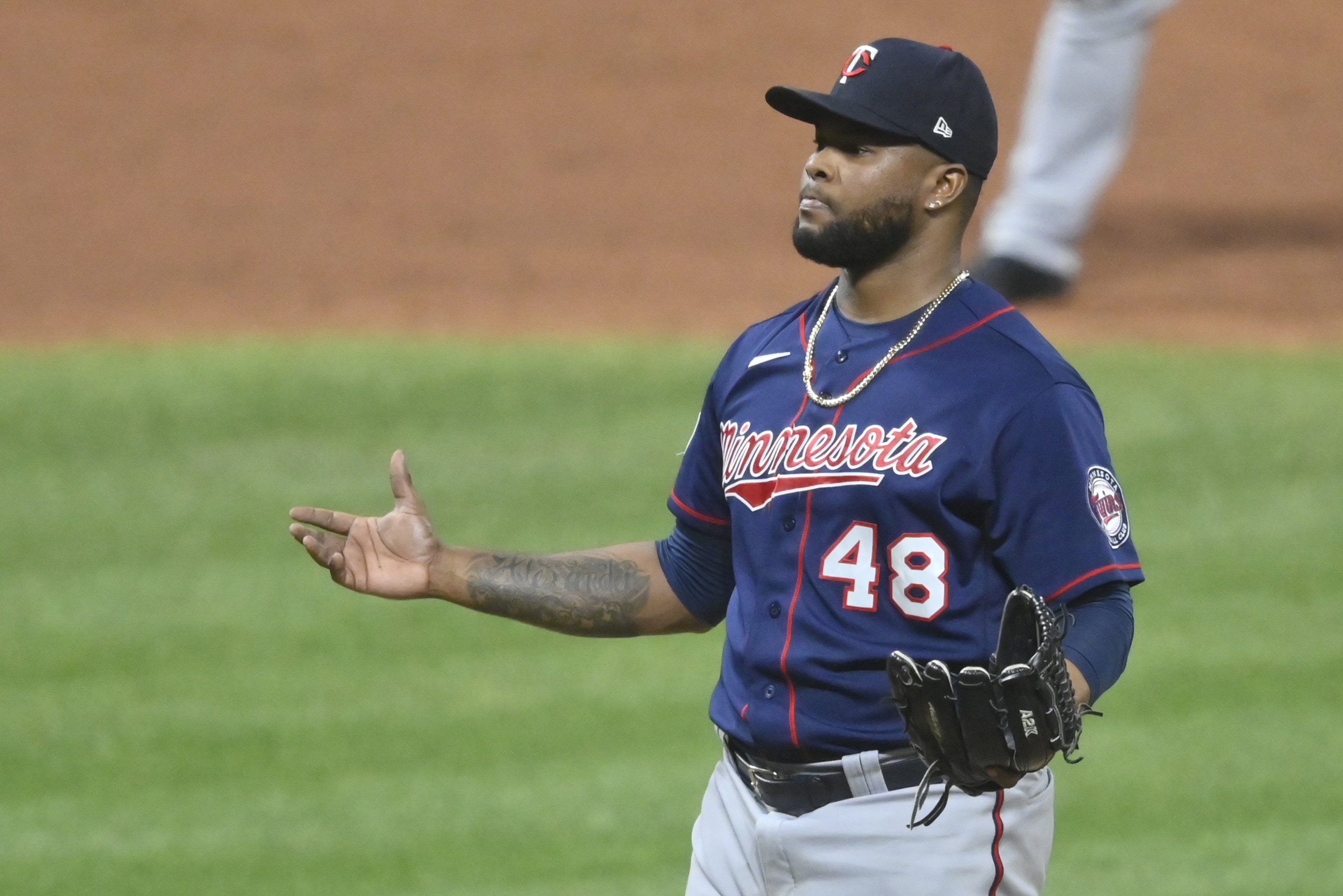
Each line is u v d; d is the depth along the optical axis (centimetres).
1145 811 2522
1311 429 4019
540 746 2766
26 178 6378
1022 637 1049
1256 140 6756
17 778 2664
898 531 1170
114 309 5269
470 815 2527
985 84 1216
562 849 2409
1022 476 1152
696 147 6750
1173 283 5322
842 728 1194
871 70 1187
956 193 1202
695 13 7906
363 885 2316
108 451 4078
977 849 1193
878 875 1196
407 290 5441
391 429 4178
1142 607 3234
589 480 3841
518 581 1353
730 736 1266
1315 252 5597
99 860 2398
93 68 7306
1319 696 2878
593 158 6650
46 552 3559
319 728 2842
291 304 5319
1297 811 2503
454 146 6725
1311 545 3459
